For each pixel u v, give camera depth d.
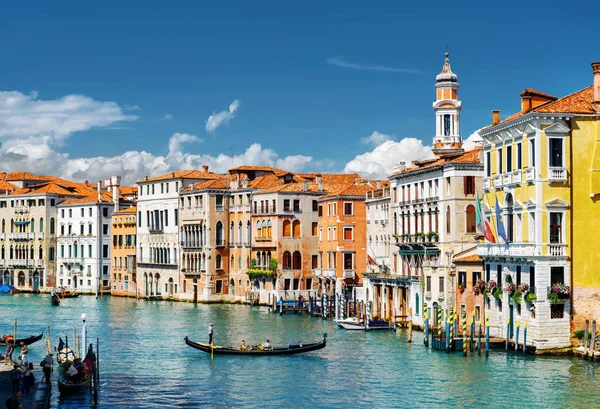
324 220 91.00
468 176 63.34
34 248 127.69
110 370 49.81
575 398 39.75
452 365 48.06
